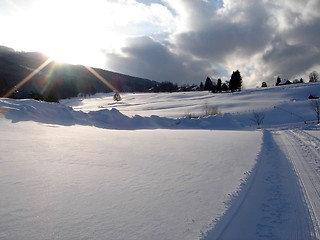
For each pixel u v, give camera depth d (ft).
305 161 33.60
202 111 192.24
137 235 14.57
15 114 53.31
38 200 17.90
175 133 62.59
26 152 29.35
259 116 167.02
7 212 16.03
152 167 27.76
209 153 37.14
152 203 18.71
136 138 48.24
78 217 16.11
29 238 13.64
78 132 48.91
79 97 408.46
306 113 167.84
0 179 20.85
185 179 24.36
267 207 19.57
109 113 78.69
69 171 24.25
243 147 43.50
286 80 397.80
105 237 14.19
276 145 47.42
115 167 26.78
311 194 22.06
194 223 16.20
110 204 18.15
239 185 23.16
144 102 304.09
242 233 15.85
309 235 15.92
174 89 536.83
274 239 15.40
